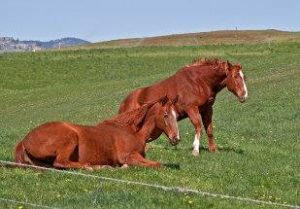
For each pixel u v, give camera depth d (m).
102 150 14.41
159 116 15.09
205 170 15.24
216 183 13.55
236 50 75.62
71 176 13.36
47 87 60.56
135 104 19.20
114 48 84.69
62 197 11.66
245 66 55.78
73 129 14.15
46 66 70.81
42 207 10.83
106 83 57.81
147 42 107.88
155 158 17.12
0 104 51.53
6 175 13.31
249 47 77.25
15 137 23.47
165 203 11.39
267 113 31.62
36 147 13.91
